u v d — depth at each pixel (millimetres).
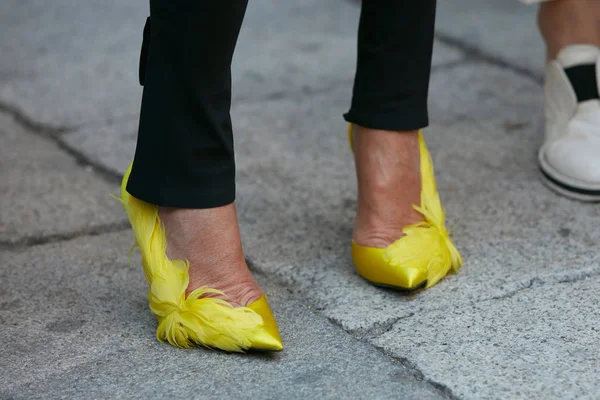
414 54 1935
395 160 2025
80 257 2264
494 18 4137
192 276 1804
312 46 3908
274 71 3637
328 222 2420
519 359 1741
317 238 2322
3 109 3332
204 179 1729
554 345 1786
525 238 2275
